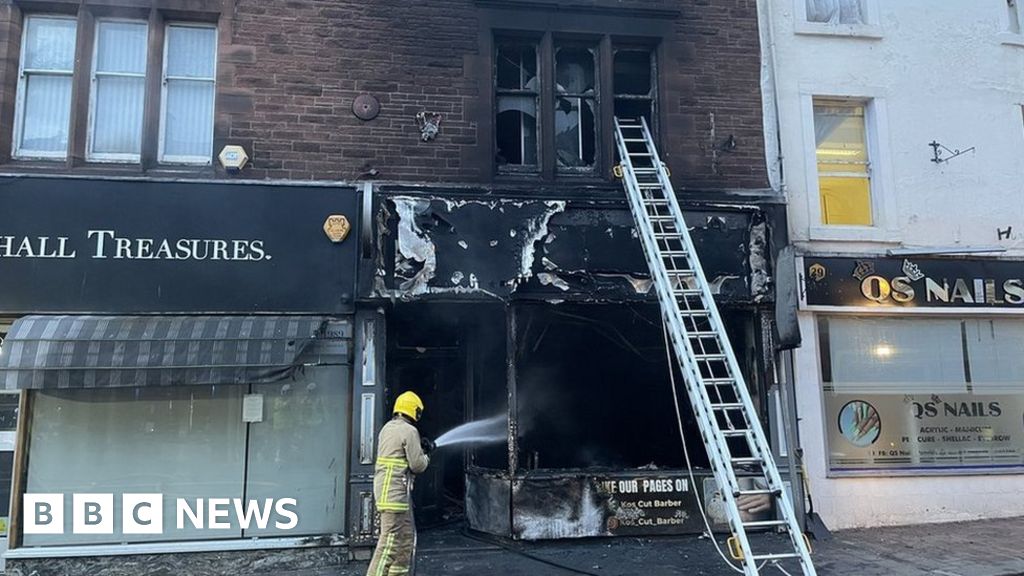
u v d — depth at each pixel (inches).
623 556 271.9
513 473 290.2
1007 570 244.8
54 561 260.1
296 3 304.2
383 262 285.1
